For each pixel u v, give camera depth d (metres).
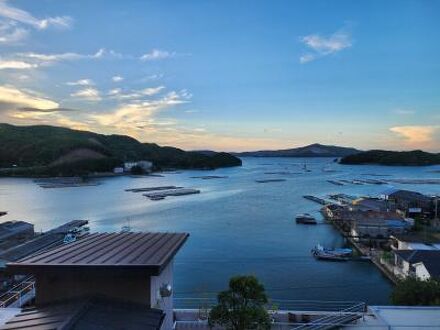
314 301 29.25
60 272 8.09
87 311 7.60
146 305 8.43
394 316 12.44
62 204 85.50
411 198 67.62
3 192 109.06
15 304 21.02
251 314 9.91
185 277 35.06
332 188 116.50
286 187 119.81
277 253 43.53
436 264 30.05
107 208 79.19
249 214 69.69
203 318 13.02
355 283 33.69
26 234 48.44
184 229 56.84
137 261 8.38
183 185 129.75
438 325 11.68
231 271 36.88
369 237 49.16
